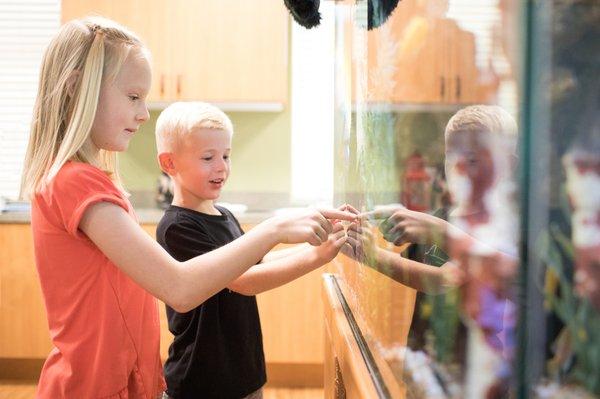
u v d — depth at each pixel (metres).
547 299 0.23
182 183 1.29
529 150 0.23
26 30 3.18
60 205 0.86
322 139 3.24
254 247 0.85
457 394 0.31
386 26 0.54
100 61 0.91
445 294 0.33
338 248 1.02
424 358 0.38
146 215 2.60
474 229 0.29
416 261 0.41
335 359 0.93
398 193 0.48
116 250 0.83
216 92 2.86
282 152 3.25
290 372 2.68
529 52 0.23
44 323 2.61
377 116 0.59
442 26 0.34
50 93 0.93
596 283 0.22
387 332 0.54
